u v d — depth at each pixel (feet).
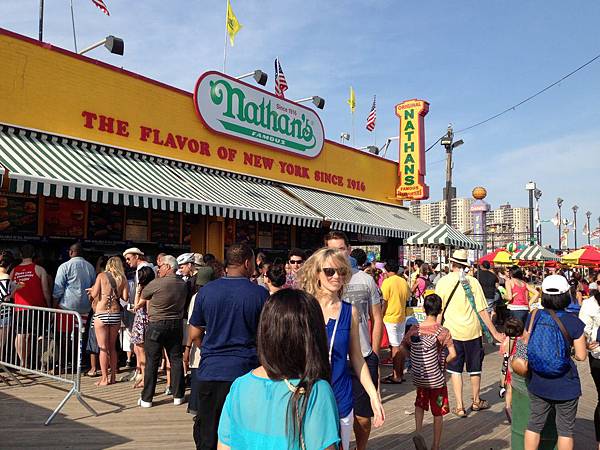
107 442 17.81
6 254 26.94
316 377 6.77
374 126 68.28
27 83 30.30
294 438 6.48
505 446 18.63
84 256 36.45
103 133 34.27
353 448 17.89
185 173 38.99
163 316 22.25
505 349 21.24
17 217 32.96
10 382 25.50
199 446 13.21
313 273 11.99
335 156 57.82
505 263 95.25
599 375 17.63
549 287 15.14
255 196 42.34
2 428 19.06
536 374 14.94
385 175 67.26
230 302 13.24
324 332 7.07
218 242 45.06
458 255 23.34
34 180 25.95
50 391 24.22
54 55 31.73
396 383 28.58
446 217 79.77
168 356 23.31
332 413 6.71
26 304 26.66
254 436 6.74
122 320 29.81
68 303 27.14
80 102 32.99
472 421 21.68
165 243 42.01
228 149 43.91
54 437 18.21
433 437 19.12
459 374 22.74
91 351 28.14
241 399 6.95
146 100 37.27
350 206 56.54
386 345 32.94
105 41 35.04
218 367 12.94
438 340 17.84
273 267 20.10
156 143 37.81
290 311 6.91
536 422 15.07
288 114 50.24
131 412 21.44
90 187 28.48
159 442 17.90
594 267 93.20
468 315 23.12
